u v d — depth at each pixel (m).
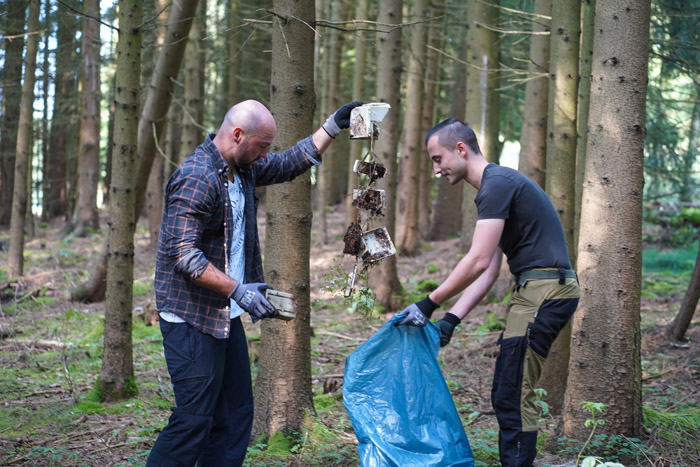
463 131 2.97
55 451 3.60
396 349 3.08
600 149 3.33
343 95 19.67
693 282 5.41
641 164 3.31
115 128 4.62
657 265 10.34
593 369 3.38
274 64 3.68
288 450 3.59
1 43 11.06
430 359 3.09
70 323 7.55
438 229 14.71
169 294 2.77
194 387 2.73
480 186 2.95
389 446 2.92
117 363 4.75
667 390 4.49
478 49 8.37
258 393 3.83
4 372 5.43
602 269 3.35
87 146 16.44
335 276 3.22
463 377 5.21
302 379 3.81
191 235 2.61
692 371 4.79
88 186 16.78
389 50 8.30
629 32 3.25
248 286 2.63
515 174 2.89
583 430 3.39
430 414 3.03
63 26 10.70
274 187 3.72
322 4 12.56
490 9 8.30
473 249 2.84
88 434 4.00
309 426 3.76
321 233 14.27
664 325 6.03
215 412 2.98
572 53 4.50
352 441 3.69
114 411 4.47
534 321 2.84
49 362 5.85
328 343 6.72
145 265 12.70
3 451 3.63
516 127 16.42
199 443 2.76
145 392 4.93
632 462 3.19
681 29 7.30
